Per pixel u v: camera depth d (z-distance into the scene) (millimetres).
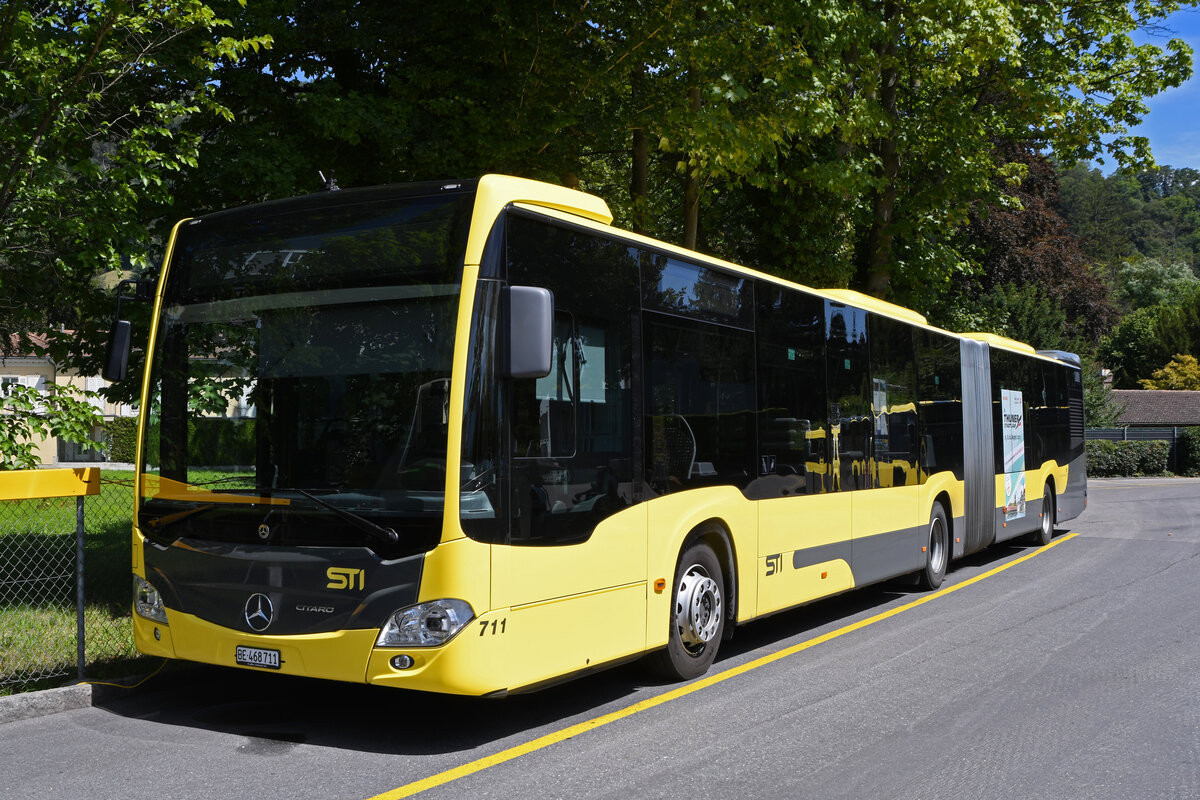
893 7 18688
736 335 8258
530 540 5809
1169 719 6574
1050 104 20531
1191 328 85688
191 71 9656
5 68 8367
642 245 7082
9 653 7297
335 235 6059
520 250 5945
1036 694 7207
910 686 7434
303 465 5816
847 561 10078
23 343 10180
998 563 15289
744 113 13758
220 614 5926
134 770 5297
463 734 6090
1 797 4863
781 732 6195
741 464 8180
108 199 8766
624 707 6781
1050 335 37938
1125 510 26094
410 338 5723
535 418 5938
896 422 11570
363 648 5477
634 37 12742
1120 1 21750
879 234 22344
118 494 10406
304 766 5402
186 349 6348
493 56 11875
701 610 7613
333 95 11203
